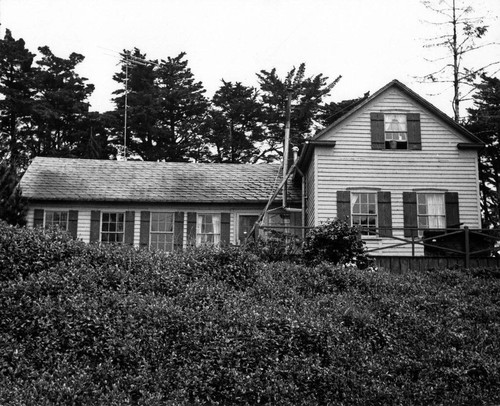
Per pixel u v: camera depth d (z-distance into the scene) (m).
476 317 16.94
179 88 50.56
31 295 14.23
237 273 17.08
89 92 51.16
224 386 12.77
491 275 20.30
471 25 37.47
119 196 27.95
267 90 49.56
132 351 13.04
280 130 48.31
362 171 25.72
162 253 17.58
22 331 13.39
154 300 14.59
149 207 28.16
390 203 25.52
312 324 14.34
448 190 25.83
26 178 28.92
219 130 49.31
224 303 15.18
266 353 13.57
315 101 48.44
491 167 39.88
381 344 15.02
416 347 14.93
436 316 16.59
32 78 49.41
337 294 17.47
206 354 13.23
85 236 27.77
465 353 14.82
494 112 39.47
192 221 28.12
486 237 21.98
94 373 12.51
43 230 17.06
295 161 27.34
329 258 20.22
